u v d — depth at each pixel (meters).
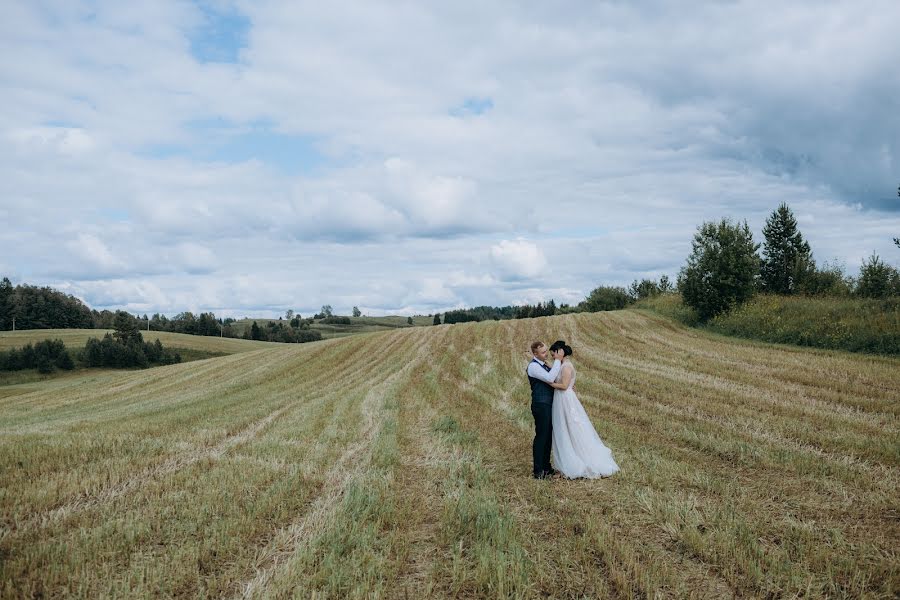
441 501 7.20
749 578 4.90
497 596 4.68
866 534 5.77
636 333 30.12
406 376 20.66
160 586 4.80
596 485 7.67
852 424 10.48
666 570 4.98
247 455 9.52
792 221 40.25
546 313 80.06
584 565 5.26
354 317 168.25
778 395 13.66
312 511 6.73
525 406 13.73
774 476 7.71
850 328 23.31
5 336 90.12
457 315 122.31
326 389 18.94
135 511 6.61
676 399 13.24
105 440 10.33
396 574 5.12
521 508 6.85
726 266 33.56
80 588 4.71
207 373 28.09
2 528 6.11
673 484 7.52
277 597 4.59
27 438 10.59
